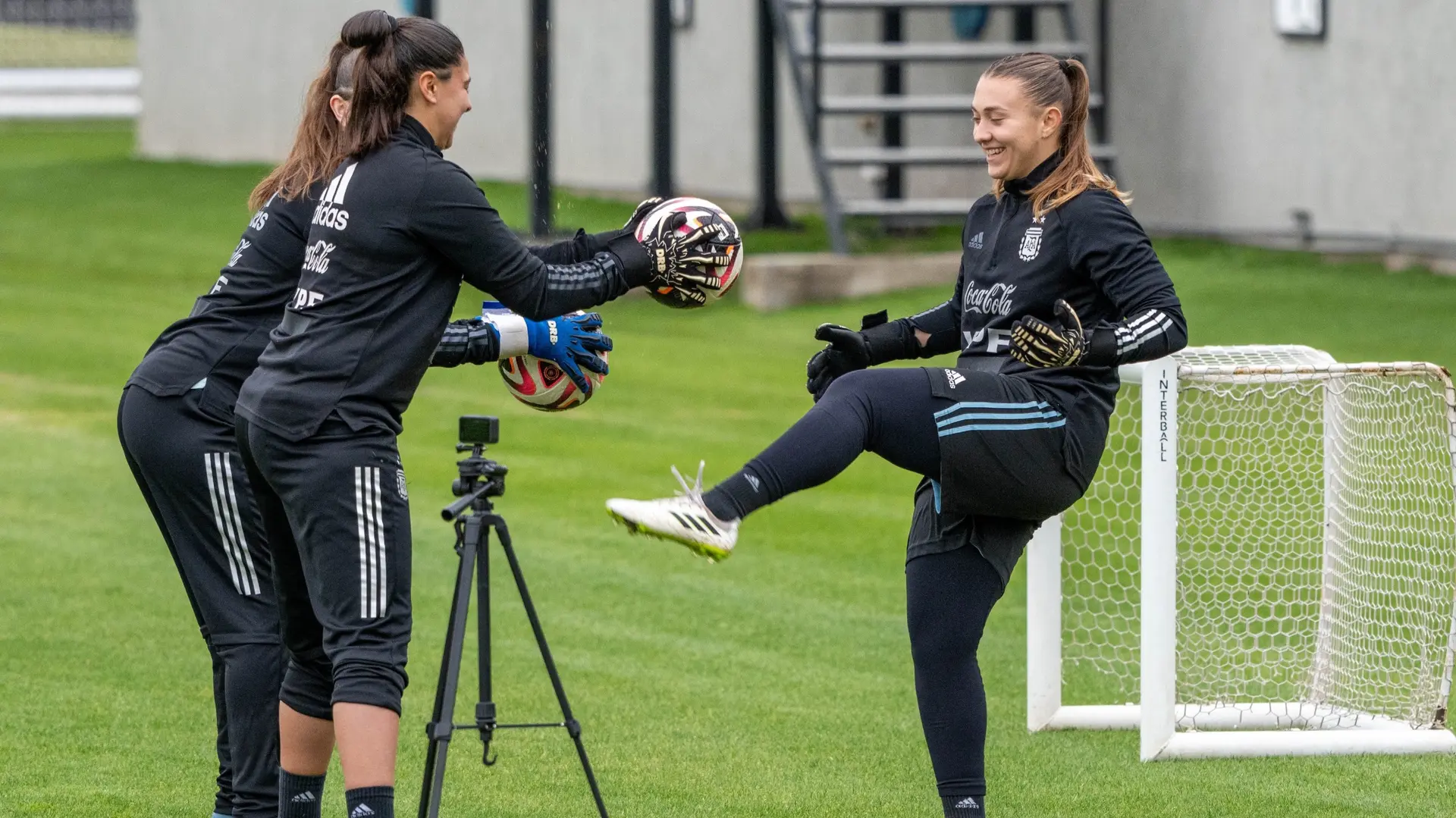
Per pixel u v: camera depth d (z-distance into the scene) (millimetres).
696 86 35406
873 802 8375
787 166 33844
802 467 6602
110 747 9062
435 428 18344
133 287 27625
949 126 31203
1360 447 10070
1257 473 11922
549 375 7914
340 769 8953
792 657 11086
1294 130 26578
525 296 6711
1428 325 21453
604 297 6988
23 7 62781
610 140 35969
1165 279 6910
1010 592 13000
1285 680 10461
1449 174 24297
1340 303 22969
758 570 13320
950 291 26047
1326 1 25766
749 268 25969
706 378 21172
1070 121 7203
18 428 18203
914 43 32031
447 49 6734
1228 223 27906
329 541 6488
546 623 11797
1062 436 6910
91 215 34844
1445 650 9805
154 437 7383
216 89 43656
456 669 7039
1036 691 9656
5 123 56625
